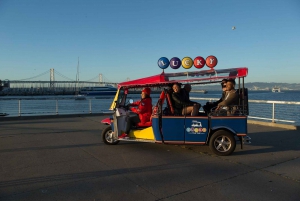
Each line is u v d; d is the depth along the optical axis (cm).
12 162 548
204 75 600
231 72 588
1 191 397
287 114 1562
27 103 3666
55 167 515
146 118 671
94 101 4009
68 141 762
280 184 425
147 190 401
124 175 468
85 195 383
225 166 522
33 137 823
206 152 631
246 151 640
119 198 373
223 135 592
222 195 383
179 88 631
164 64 623
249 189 405
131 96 739
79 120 1260
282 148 670
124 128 658
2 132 914
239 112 591
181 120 598
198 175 469
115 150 653
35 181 439
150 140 634
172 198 373
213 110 632
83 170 496
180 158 580
